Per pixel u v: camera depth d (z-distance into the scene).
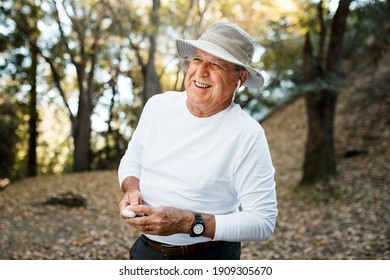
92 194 8.74
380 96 11.77
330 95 7.89
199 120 1.51
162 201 1.56
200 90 1.47
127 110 15.98
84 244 5.16
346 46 8.32
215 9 10.06
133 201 1.56
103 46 13.51
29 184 10.84
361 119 11.20
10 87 13.97
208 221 1.41
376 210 6.31
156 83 12.06
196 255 1.59
